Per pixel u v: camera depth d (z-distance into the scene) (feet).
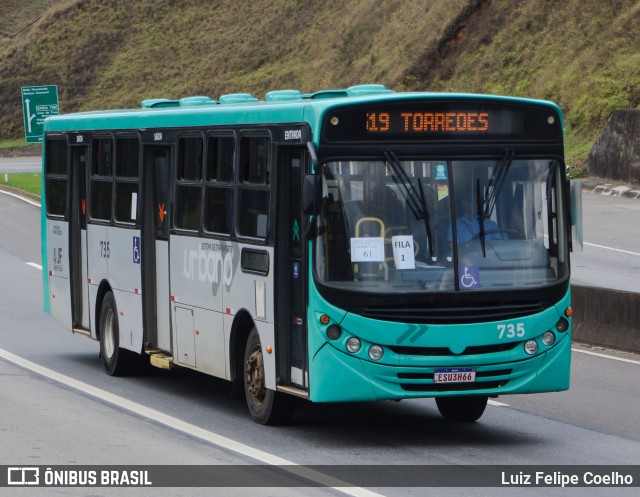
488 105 63.82
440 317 61.57
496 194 63.41
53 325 118.52
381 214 62.18
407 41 369.91
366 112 62.39
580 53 300.81
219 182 73.46
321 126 61.98
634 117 243.60
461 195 63.05
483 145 63.77
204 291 75.31
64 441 63.67
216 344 73.87
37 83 535.19
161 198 82.84
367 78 377.71
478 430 68.44
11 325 117.91
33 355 99.45
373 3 410.93
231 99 80.94
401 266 61.87
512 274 63.05
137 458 59.26
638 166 240.53
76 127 97.30
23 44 553.23
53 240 102.37
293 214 65.46
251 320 70.44
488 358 62.08
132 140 85.97
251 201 69.10
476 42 338.95
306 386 63.41
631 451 62.03
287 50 458.91
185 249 78.07
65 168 99.66
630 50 287.28
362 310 61.31
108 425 68.74
